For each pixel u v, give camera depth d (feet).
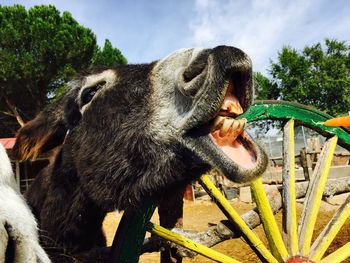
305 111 3.26
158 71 2.19
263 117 2.96
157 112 2.10
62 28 21.04
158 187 2.13
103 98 2.41
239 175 1.70
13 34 19.76
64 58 20.52
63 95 2.83
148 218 2.37
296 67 32.99
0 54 19.03
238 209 9.79
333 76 32.96
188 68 1.88
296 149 14.38
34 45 20.17
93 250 2.69
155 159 2.08
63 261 2.63
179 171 2.06
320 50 33.58
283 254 2.86
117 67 2.55
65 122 2.74
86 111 2.50
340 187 3.69
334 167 9.13
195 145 1.88
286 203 3.03
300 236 3.03
